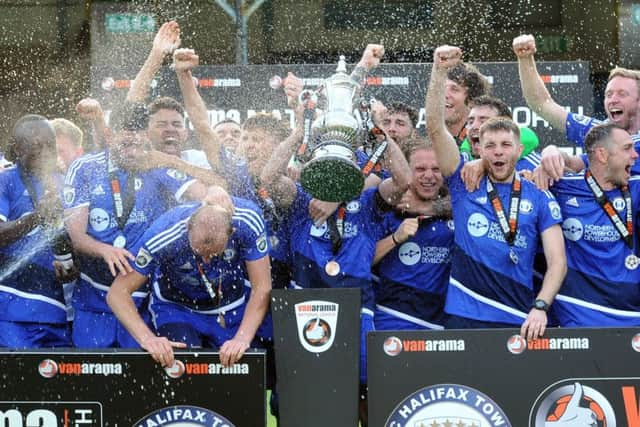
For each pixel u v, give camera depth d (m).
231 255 9.27
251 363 8.84
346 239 9.73
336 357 9.01
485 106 9.97
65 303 10.01
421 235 9.88
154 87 11.17
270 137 10.04
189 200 9.81
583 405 8.84
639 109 10.10
